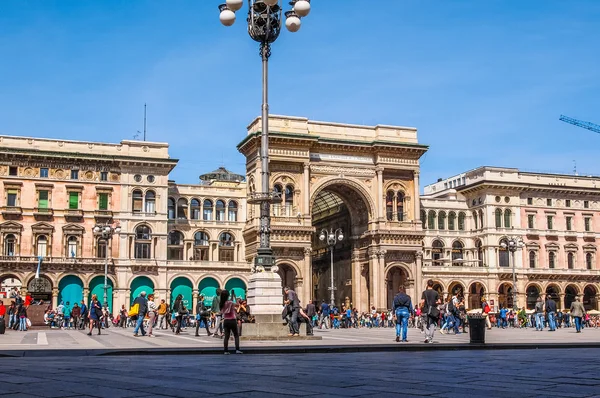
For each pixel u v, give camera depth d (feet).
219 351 77.51
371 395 37.17
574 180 368.07
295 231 275.80
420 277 293.02
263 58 115.03
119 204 285.23
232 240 313.53
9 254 271.28
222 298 76.74
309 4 108.17
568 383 42.91
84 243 279.69
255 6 114.42
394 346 83.20
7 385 41.37
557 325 228.02
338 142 287.89
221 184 349.61
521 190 353.72
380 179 292.40
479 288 340.18
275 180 277.64
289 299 110.22
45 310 204.23
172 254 303.89
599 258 363.76
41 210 275.18
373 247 289.94
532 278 347.56
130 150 290.15
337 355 73.00
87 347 85.30
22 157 275.18
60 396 36.45
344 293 314.35
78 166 282.56
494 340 109.50
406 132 302.04
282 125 283.59
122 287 280.10
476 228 357.41
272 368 53.83
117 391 38.60
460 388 40.32
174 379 45.19
